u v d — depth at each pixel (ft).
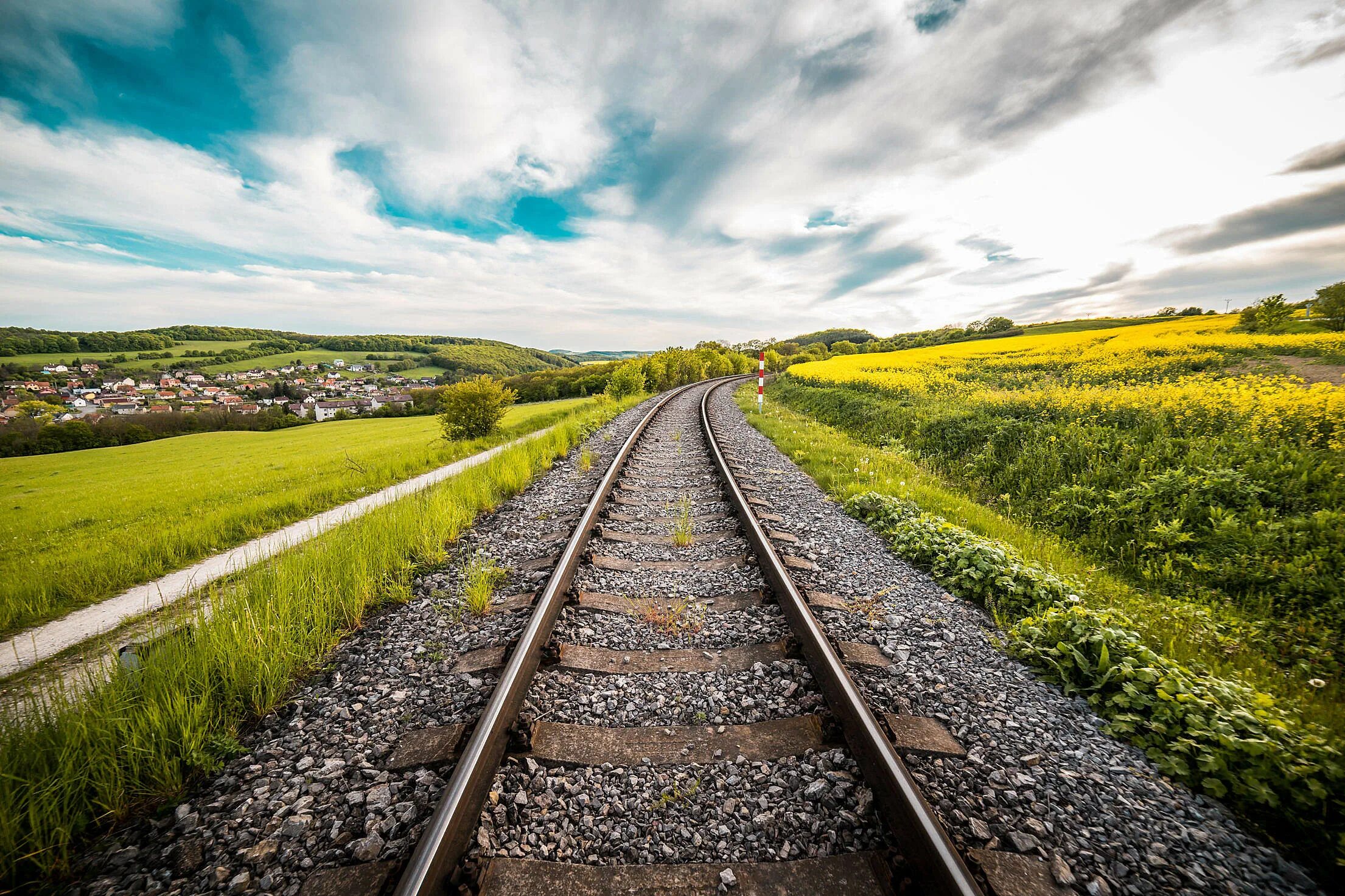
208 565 20.94
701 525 19.01
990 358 82.79
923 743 8.11
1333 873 6.37
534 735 8.32
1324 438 24.48
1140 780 7.70
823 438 40.29
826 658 9.44
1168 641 11.96
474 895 5.91
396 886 5.69
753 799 7.30
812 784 7.44
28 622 16.26
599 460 32.22
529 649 9.99
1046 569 15.44
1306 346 59.21
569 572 13.79
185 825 7.24
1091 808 7.16
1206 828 6.93
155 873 6.56
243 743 8.89
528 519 20.67
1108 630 10.54
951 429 37.42
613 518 19.84
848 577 14.78
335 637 12.09
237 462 71.87
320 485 34.09
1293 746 7.64
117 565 19.93
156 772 7.76
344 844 6.79
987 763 7.90
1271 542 17.58
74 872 6.62
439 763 7.84
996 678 10.14
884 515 20.20
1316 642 13.69
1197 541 18.89
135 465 85.71
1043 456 28.71
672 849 6.63
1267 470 21.25
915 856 6.13
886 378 65.92
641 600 13.21
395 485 33.68
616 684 9.86
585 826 6.92
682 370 123.95
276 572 14.32
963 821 6.82
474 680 10.07
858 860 6.32
